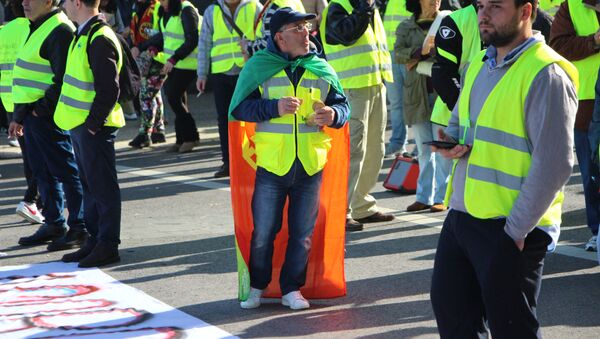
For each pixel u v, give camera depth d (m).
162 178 22.06
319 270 12.09
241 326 11.20
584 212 16.83
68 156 15.13
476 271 7.84
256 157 11.71
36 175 15.59
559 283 12.48
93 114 13.49
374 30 15.87
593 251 14.01
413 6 16.62
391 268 13.55
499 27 7.61
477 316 8.12
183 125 25.50
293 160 11.42
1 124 27.03
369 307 11.81
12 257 14.94
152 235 16.19
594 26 13.58
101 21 13.66
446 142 7.93
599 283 12.43
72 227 15.35
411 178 19.28
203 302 12.23
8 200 20.11
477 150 7.81
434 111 15.84
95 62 13.43
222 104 21.58
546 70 7.46
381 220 16.59
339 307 11.86
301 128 11.43
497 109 7.69
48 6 15.06
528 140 7.61
